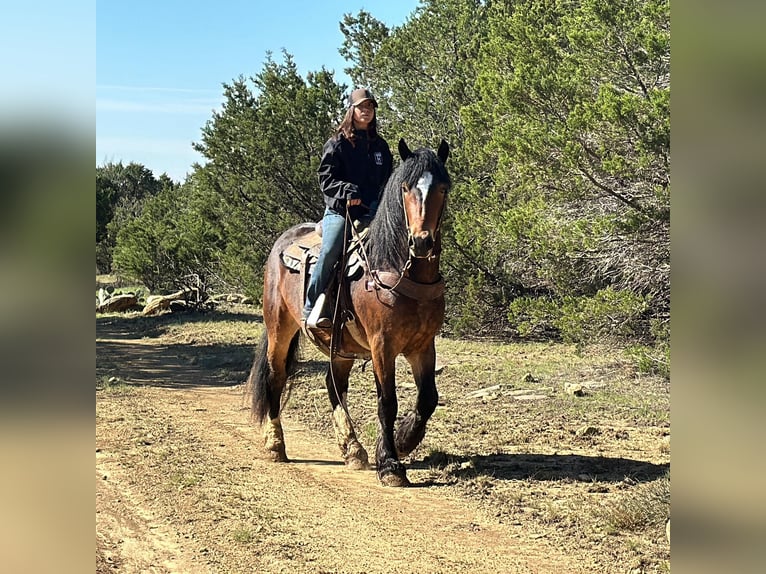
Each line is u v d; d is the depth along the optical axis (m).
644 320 11.70
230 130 22.83
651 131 9.82
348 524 5.27
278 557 4.59
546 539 4.89
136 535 5.04
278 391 7.55
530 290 17.03
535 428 8.21
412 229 5.53
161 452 7.40
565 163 11.01
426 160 5.70
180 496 5.91
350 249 6.45
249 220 23.44
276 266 7.60
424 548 4.77
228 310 28.53
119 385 12.27
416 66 22.34
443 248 16.77
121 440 7.96
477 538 4.96
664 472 6.24
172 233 30.59
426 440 7.82
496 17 19.12
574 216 12.39
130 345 20.05
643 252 11.42
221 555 4.64
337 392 7.22
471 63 20.52
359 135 6.71
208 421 9.27
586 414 8.97
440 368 12.91
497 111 14.16
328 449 7.97
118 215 51.09
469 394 10.65
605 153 10.91
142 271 31.81
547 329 17.20
